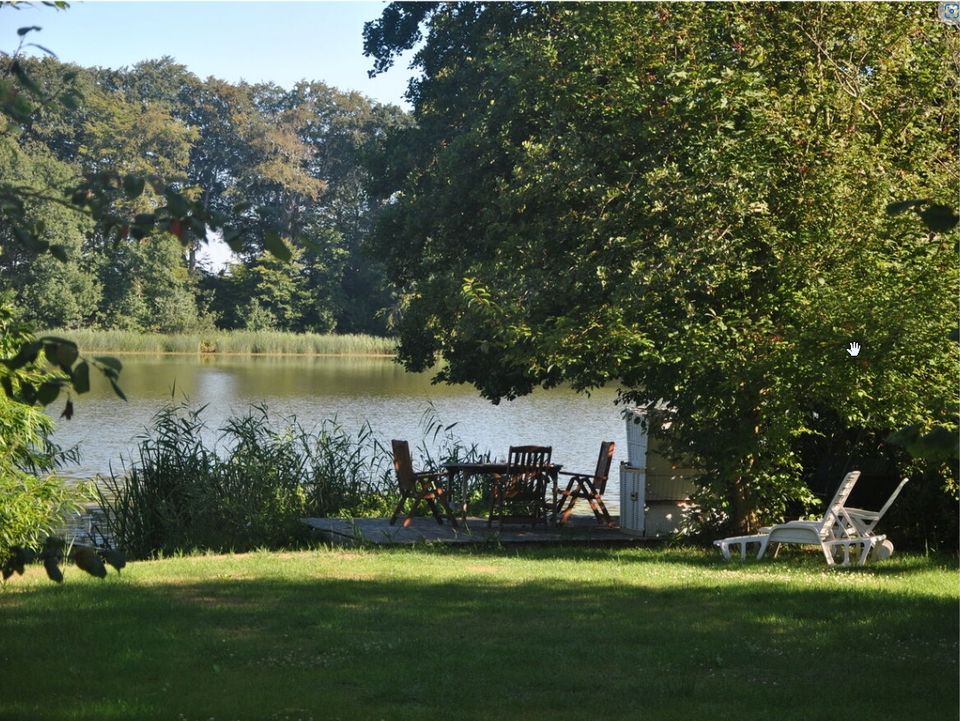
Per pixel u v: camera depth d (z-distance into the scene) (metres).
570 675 6.84
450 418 33.00
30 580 10.58
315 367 62.00
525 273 14.17
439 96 25.28
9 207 3.49
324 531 15.08
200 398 38.09
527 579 10.58
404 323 22.11
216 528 15.31
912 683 6.66
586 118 14.34
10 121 3.72
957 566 12.02
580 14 14.16
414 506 14.90
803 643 7.77
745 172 12.30
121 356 70.38
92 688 6.54
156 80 94.94
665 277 12.55
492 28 23.89
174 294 78.81
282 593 9.71
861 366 12.07
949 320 11.80
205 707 6.08
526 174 14.43
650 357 12.72
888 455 14.02
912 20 13.21
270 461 16.50
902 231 12.55
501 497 14.43
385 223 23.67
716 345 12.34
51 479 12.69
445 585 10.17
